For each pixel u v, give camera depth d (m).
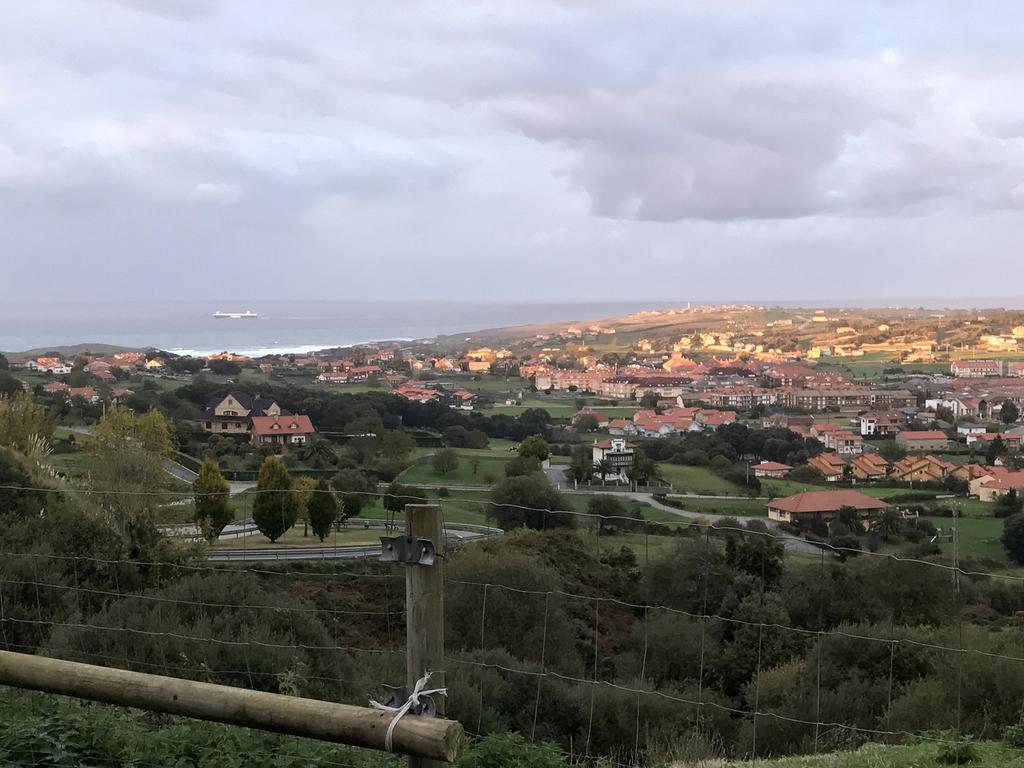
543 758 5.25
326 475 60.50
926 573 15.84
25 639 8.11
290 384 129.50
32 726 4.86
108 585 9.67
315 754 4.91
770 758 7.23
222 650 7.65
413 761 3.30
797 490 67.62
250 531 30.03
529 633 13.12
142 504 11.30
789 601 16.08
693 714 9.28
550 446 91.88
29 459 14.59
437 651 3.39
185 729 5.14
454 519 40.28
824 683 10.27
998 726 7.68
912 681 9.62
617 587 19.02
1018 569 33.59
